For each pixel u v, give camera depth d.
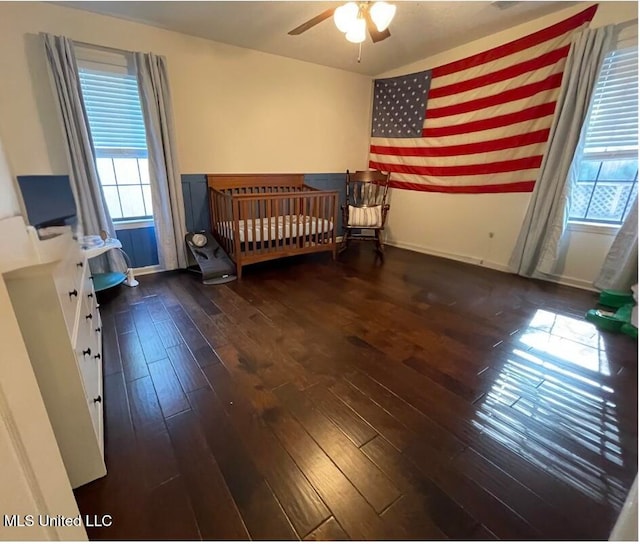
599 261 2.90
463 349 1.98
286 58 3.75
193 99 3.26
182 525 0.99
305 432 1.35
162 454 1.23
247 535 0.97
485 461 1.22
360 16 2.06
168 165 3.11
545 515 1.03
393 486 1.12
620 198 2.77
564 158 2.86
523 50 3.02
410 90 4.08
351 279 3.27
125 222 3.16
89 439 1.09
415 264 3.83
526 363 1.84
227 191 3.70
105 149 2.94
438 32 3.13
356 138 4.67
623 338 2.12
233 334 2.14
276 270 3.55
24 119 2.48
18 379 0.63
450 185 3.94
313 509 1.04
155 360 1.84
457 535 0.97
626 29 2.49
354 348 1.98
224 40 3.23
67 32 2.54
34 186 1.82
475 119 3.52
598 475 1.17
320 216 3.83
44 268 0.90
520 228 3.39
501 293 2.90
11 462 0.59
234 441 1.30
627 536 0.52
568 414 1.46
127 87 2.90
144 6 2.53
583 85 2.65
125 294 2.81
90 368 1.31
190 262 3.55
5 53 2.35
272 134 3.89
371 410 1.47
